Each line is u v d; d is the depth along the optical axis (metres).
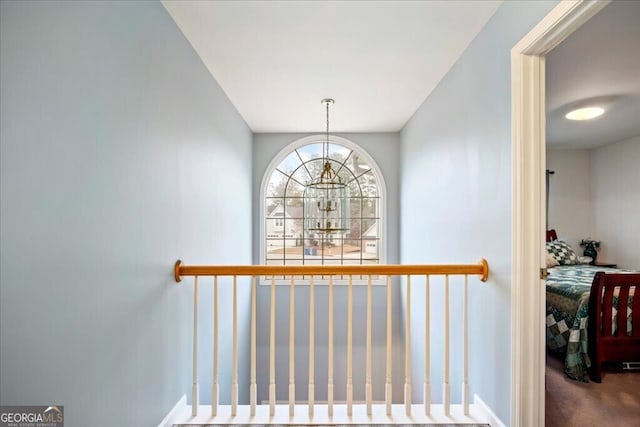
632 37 1.77
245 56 2.09
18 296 0.83
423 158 2.93
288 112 3.21
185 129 1.85
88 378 1.05
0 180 0.79
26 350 0.85
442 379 2.31
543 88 1.41
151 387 1.44
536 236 1.40
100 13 1.11
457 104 2.12
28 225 0.85
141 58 1.37
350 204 4.09
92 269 1.08
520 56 1.41
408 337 1.71
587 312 2.25
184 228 1.82
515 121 1.42
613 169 4.36
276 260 4.07
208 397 2.13
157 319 1.50
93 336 1.08
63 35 0.96
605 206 4.48
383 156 4.00
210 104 2.30
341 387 3.94
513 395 1.43
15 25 0.82
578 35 1.75
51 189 0.92
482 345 1.72
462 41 1.91
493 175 1.63
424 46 1.97
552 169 4.74
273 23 1.73
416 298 3.04
